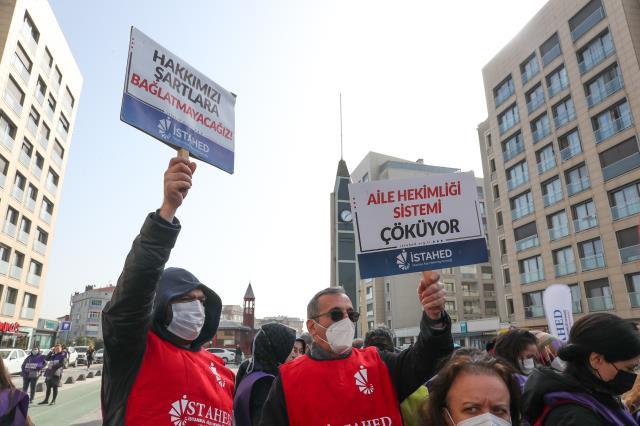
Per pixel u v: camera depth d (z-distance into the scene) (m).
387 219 3.00
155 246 2.06
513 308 35.28
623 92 26.52
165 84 2.96
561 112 31.08
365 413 2.25
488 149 41.97
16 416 2.18
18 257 31.44
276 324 3.23
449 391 1.85
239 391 2.82
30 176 32.03
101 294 97.19
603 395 1.97
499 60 37.56
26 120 30.62
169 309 2.40
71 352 34.53
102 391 2.14
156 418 2.06
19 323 31.48
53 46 34.06
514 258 34.50
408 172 56.06
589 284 27.70
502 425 1.70
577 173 29.48
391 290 53.34
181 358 2.33
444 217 3.02
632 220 25.38
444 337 2.36
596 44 28.62
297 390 2.30
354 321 2.56
